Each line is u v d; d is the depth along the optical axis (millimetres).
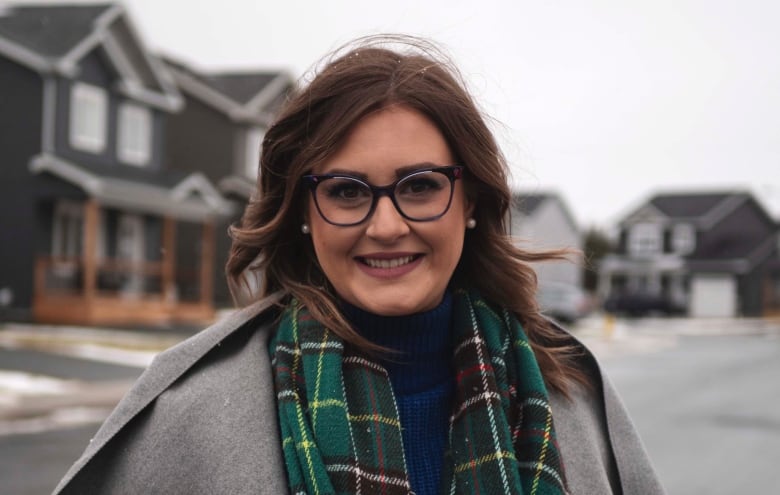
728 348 25469
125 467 1517
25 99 20734
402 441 1566
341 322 1537
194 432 1481
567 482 1589
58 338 16906
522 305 1761
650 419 10984
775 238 52969
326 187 1544
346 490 1400
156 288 24578
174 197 22422
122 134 23000
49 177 20438
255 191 1729
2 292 20594
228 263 1768
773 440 9508
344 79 1528
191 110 29281
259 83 30359
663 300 43594
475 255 1769
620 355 21562
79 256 22062
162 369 1563
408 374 1631
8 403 10133
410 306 1545
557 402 1719
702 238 51344
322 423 1443
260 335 1632
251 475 1435
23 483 6633
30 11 22703
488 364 1606
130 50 23234
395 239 1525
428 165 1529
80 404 10297
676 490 7098
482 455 1520
